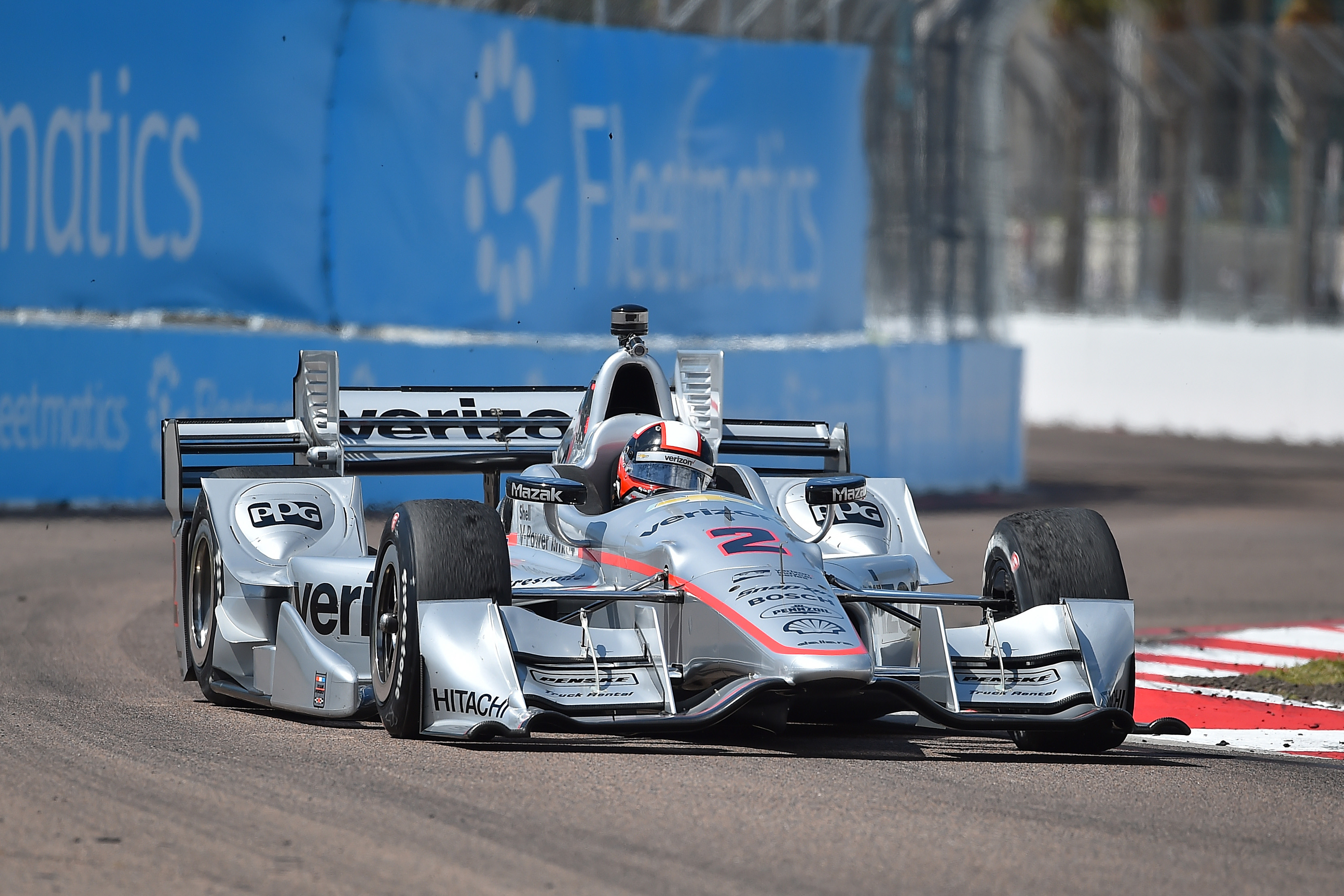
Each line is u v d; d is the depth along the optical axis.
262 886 16.08
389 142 58.00
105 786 20.09
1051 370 108.19
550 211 60.28
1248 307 99.06
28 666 30.28
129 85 55.88
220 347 56.53
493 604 22.38
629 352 27.80
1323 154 94.94
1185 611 42.22
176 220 56.59
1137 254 105.31
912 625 25.69
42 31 54.88
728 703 21.25
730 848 17.62
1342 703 30.00
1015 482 70.19
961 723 21.89
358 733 23.77
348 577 25.33
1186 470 79.25
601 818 18.73
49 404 55.03
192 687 28.77
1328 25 108.56
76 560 45.22
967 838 18.30
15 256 55.00
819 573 23.25
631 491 25.80
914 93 68.00
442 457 30.48
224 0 56.44
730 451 30.78
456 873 16.55
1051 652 23.41
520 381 58.97
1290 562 51.69
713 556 23.02
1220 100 99.31
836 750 23.61
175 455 29.00
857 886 16.39
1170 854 17.98
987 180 69.94
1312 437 94.06
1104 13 160.12
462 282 59.12
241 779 20.50
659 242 62.12
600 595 22.67
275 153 57.12
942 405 67.69
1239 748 25.75
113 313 56.25
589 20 60.78
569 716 21.58
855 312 66.94
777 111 64.31
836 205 66.06
